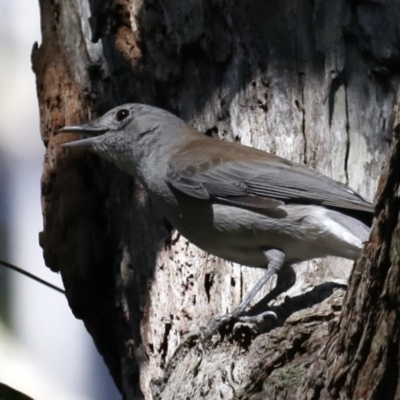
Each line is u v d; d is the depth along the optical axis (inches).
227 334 394.9
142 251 471.2
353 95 436.5
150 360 459.8
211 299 438.6
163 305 451.5
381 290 275.1
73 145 481.1
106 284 502.3
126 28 484.4
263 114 447.8
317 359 315.9
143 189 478.9
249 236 426.0
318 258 430.9
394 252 267.7
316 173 422.6
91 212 500.1
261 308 418.0
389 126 429.7
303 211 417.1
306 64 443.2
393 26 438.0
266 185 425.7
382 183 264.7
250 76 451.5
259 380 345.7
